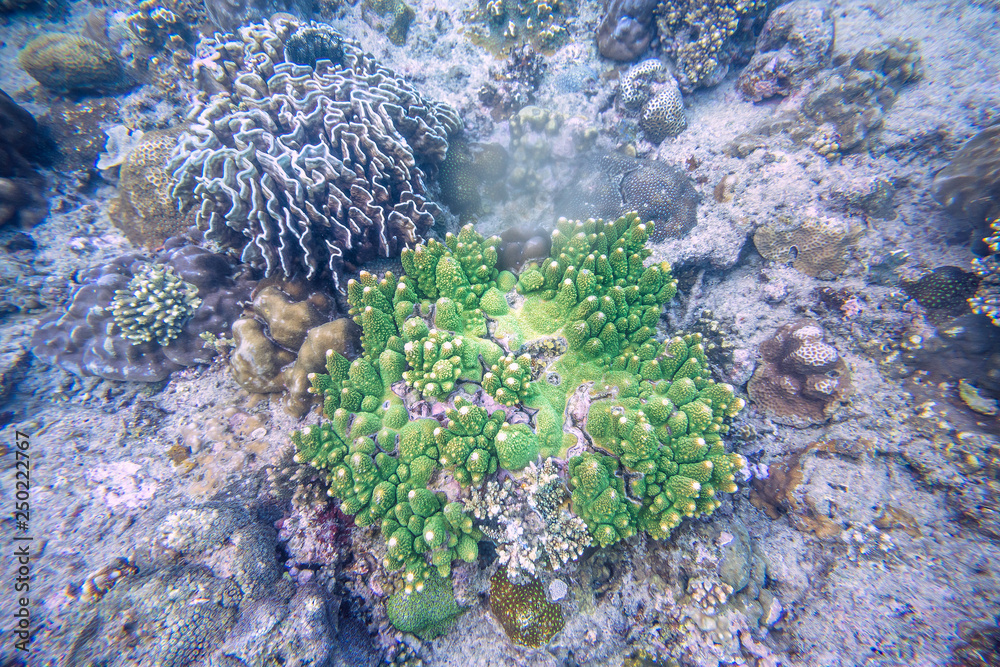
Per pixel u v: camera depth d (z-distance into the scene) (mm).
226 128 615
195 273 637
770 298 682
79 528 548
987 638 506
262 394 636
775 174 689
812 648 542
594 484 517
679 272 719
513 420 559
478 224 817
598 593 566
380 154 636
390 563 512
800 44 737
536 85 830
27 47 750
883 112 691
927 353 602
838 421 617
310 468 590
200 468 591
